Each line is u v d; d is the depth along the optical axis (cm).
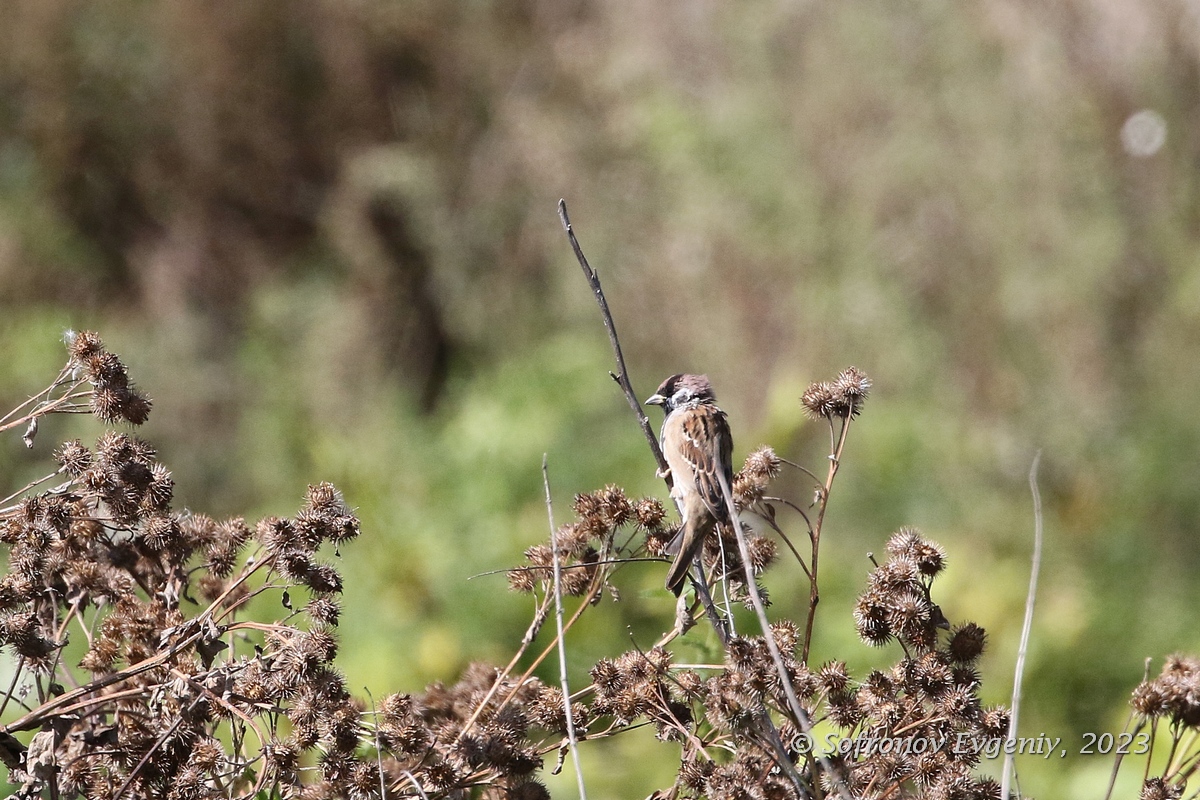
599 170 1731
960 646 479
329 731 455
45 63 1853
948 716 462
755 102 1566
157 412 1584
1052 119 1445
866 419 1370
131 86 1883
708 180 1583
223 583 565
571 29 1881
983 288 1430
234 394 1633
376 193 1792
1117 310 1401
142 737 470
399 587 1049
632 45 1742
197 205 1884
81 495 500
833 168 1515
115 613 520
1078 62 1462
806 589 1081
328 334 1700
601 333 1644
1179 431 1305
